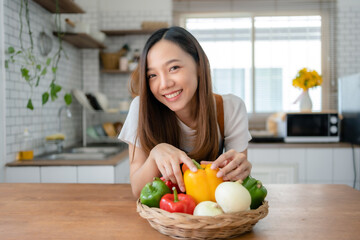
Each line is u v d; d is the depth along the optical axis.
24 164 2.05
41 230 0.73
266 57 3.77
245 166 0.82
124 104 3.21
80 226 0.75
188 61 0.94
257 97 3.79
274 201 0.97
